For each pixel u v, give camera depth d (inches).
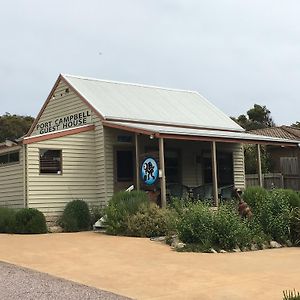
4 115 2204.7
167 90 1035.9
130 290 310.2
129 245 516.1
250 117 2527.1
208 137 740.0
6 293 295.7
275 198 581.6
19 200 721.6
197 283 329.4
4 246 513.0
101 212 725.3
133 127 727.1
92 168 777.6
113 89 922.7
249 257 446.0
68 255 454.0
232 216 518.6
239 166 959.0
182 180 871.7
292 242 551.8
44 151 726.5
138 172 733.9
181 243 505.4
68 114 868.0
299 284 323.9
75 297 286.5
